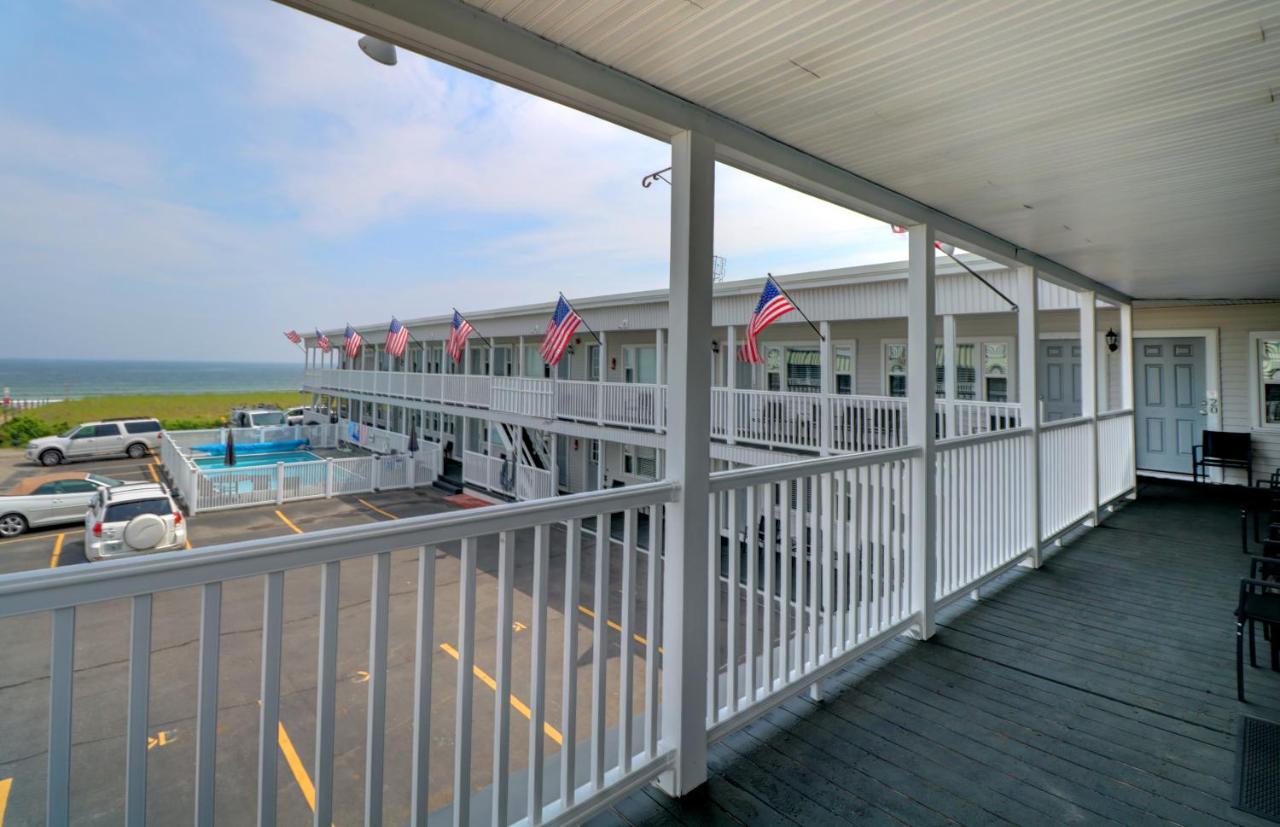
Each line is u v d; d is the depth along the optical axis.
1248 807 2.07
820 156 2.86
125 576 1.16
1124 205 3.61
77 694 5.11
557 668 5.52
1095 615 3.80
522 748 4.12
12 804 3.80
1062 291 7.41
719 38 1.87
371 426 24.11
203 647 1.26
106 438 21.75
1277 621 2.75
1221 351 8.41
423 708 1.58
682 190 2.29
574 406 12.73
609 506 1.99
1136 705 2.75
